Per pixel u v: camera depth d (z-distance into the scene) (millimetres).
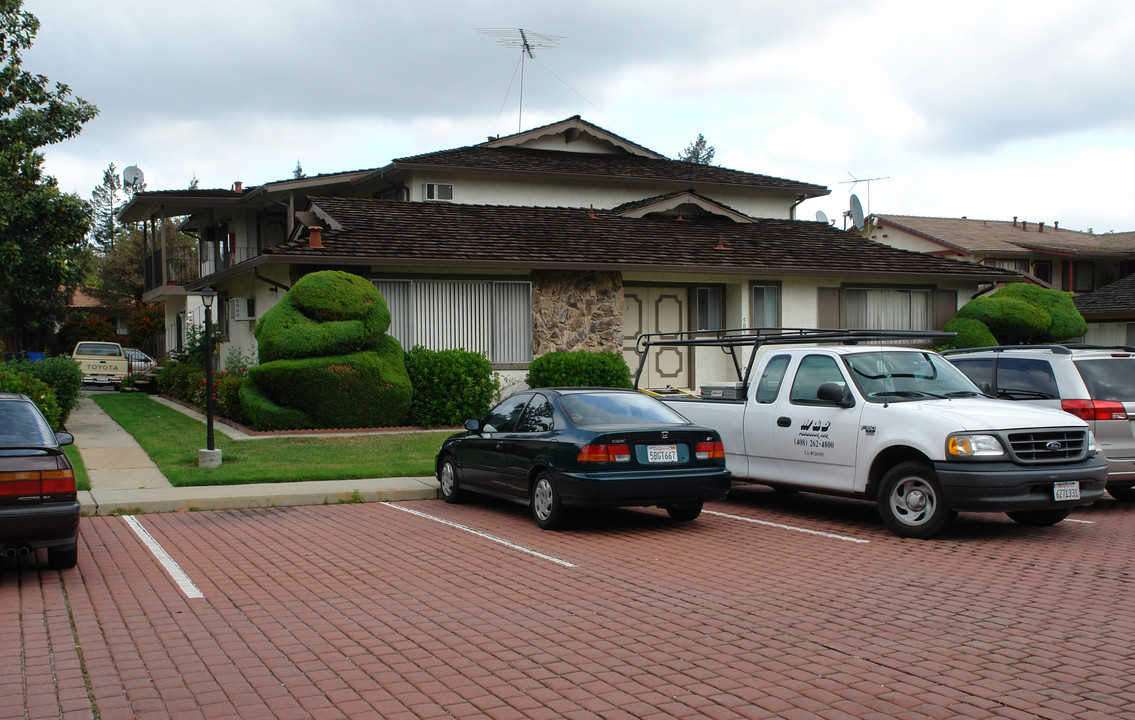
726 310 23016
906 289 24797
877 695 4910
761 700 4852
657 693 4965
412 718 4629
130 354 37375
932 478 9016
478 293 19875
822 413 10109
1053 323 25609
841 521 10352
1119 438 10758
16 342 42750
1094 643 5793
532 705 4801
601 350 20891
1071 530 9688
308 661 5516
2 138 17453
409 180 24406
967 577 7602
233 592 7223
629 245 21844
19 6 17828
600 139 27750
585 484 9234
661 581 7543
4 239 17125
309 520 10523
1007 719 4574
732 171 28844
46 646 5816
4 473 7207
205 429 17688
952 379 10406
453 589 7312
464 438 11531
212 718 4625
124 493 11461
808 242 25172
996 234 45875
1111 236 49094
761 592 7160
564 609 6691
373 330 17594
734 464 11258
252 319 22312
